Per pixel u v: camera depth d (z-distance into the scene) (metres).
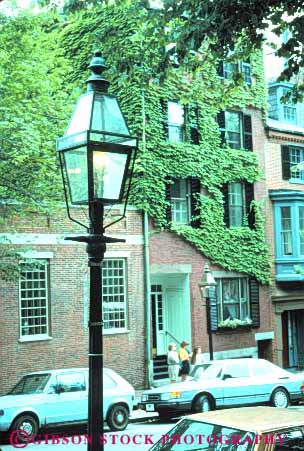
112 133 5.95
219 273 27.91
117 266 24.38
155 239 25.69
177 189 26.94
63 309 22.53
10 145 15.82
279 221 30.36
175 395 17.80
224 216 28.22
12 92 15.96
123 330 24.14
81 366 22.70
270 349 29.66
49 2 12.46
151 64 12.61
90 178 5.84
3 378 20.86
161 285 27.28
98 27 24.53
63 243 22.66
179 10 11.59
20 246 21.39
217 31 11.06
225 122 28.75
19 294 21.56
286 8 11.13
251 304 29.02
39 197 17.30
